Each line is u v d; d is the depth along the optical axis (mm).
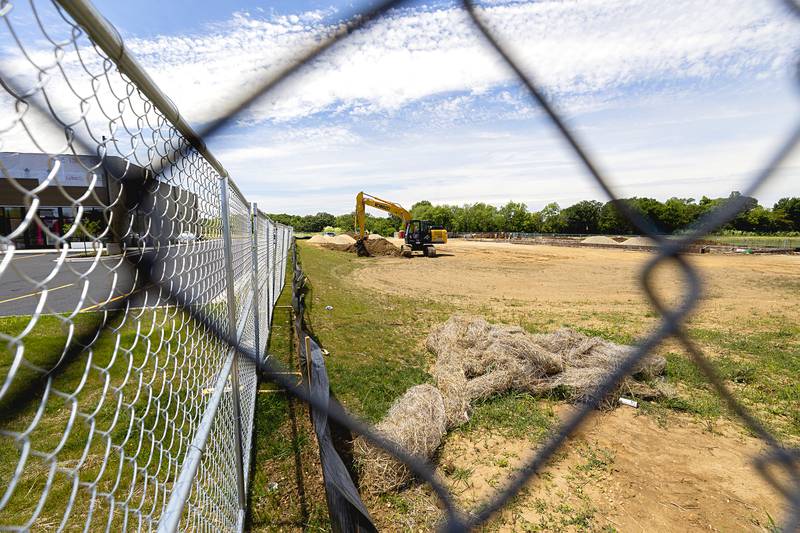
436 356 6691
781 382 5836
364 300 11484
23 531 653
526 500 3396
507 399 5070
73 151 747
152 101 1127
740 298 12539
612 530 3117
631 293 13352
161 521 1206
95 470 3207
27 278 631
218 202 2438
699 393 5453
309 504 3178
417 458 3533
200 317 1955
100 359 4559
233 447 2625
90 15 742
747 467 3859
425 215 66688
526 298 12414
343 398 5074
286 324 8164
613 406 4965
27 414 3732
